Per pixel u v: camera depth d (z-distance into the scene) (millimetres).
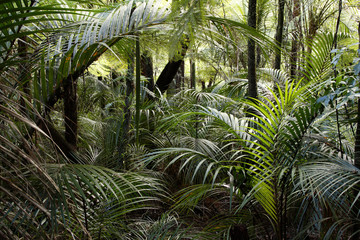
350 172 1353
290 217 1877
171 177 2707
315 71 2090
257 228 1788
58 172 936
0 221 781
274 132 1561
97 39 1213
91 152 2246
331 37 2053
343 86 1424
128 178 1384
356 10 2432
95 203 1270
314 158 1733
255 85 2129
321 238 1638
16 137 962
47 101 1202
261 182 1428
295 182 1665
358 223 1406
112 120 2545
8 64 956
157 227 1553
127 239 1498
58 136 1487
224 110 2533
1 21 813
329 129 1982
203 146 2008
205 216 2236
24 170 1000
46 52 1237
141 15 1229
